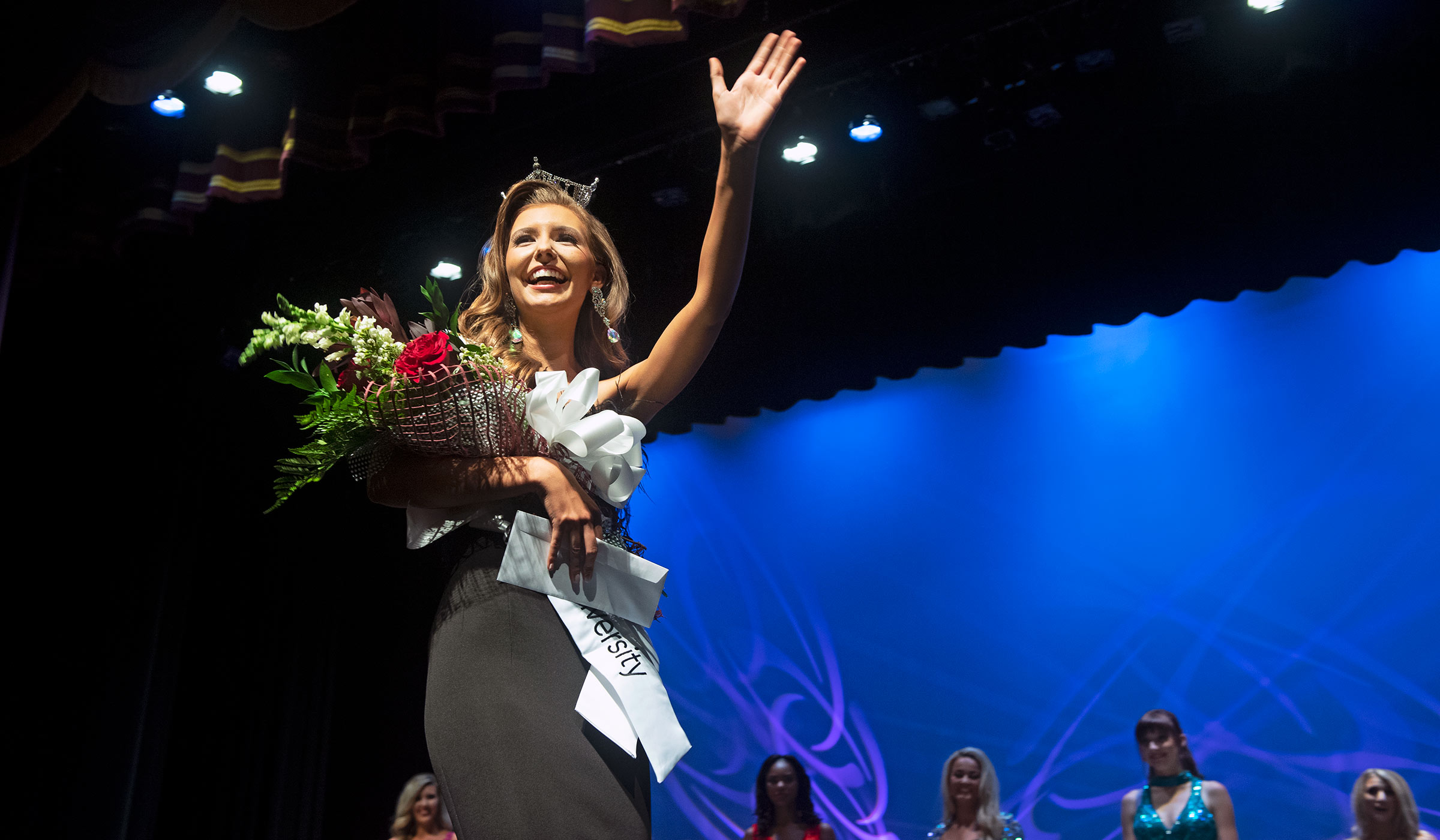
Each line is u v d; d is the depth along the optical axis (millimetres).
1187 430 7324
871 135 5969
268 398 7688
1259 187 6098
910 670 7773
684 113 6105
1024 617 7535
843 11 5637
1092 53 5453
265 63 4875
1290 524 6879
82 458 7062
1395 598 6484
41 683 6809
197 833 7477
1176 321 7531
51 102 4293
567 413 1104
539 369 1262
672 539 8750
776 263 7461
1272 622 6797
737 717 8156
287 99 4945
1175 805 5004
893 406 8344
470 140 6293
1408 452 6629
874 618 7977
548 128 6277
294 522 8289
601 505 1170
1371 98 5766
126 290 6766
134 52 4191
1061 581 7492
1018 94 5777
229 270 6812
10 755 6695
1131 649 7156
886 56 5820
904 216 7070
